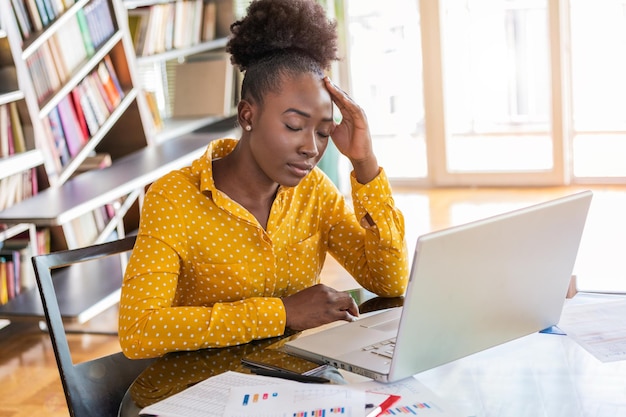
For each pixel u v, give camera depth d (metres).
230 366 1.41
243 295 1.67
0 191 3.34
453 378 1.30
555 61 5.20
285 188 1.69
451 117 5.53
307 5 1.54
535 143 5.41
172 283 1.55
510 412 1.17
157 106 4.50
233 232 1.63
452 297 1.25
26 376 3.13
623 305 1.57
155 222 1.58
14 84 3.43
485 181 5.52
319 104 1.53
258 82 1.53
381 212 1.70
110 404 1.57
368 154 1.67
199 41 4.77
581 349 1.38
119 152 4.30
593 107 5.62
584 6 5.49
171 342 1.47
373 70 5.64
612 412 1.16
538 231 1.32
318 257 1.79
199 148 4.21
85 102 3.86
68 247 3.63
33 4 3.55
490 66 5.39
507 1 5.27
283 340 1.50
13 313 3.28
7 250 3.49
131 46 4.17
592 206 4.87
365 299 1.73
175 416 1.19
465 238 1.22
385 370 1.28
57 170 3.58
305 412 1.17
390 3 5.50
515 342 1.43
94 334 3.52
